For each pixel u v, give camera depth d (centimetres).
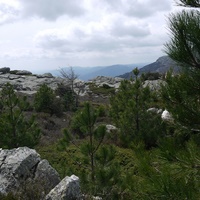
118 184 761
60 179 809
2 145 1209
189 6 424
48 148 1555
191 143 412
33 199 643
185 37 387
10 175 746
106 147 888
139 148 404
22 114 1288
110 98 2130
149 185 361
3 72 7388
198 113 437
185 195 338
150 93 1647
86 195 728
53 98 2975
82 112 936
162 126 1421
